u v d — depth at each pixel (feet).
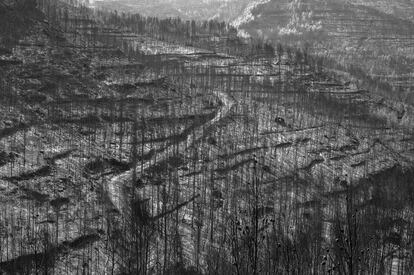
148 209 542.98
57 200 571.28
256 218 300.40
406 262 506.89
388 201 641.40
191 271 465.88
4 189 564.30
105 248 485.56
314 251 458.91
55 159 650.43
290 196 654.53
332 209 617.21
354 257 323.16
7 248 457.27
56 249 481.46
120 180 651.66
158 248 500.33
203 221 566.77
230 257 449.48
